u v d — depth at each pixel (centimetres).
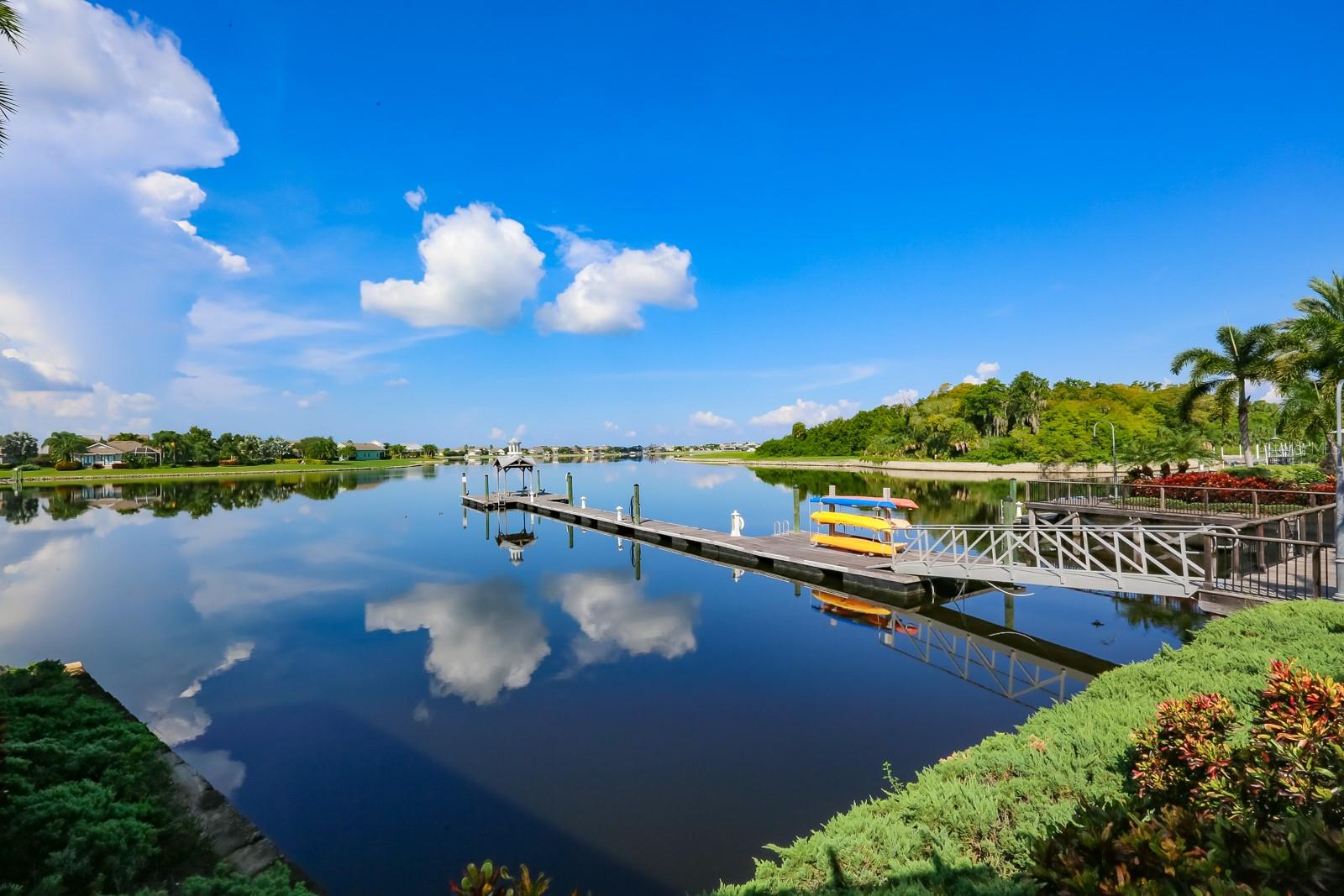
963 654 1206
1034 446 6500
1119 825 298
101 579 2012
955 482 5566
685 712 972
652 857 632
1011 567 1397
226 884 438
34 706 729
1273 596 1034
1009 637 1298
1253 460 4838
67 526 3269
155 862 498
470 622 1495
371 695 1066
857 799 720
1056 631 1325
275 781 798
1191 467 4450
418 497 4997
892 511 1970
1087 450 6162
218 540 2777
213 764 844
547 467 10981
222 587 1888
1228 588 1102
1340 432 937
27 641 1387
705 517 3575
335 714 994
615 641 1338
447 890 601
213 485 6619
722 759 823
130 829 488
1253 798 319
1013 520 2188
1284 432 2719
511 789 770
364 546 2611
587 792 756
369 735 920
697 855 634
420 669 1187
